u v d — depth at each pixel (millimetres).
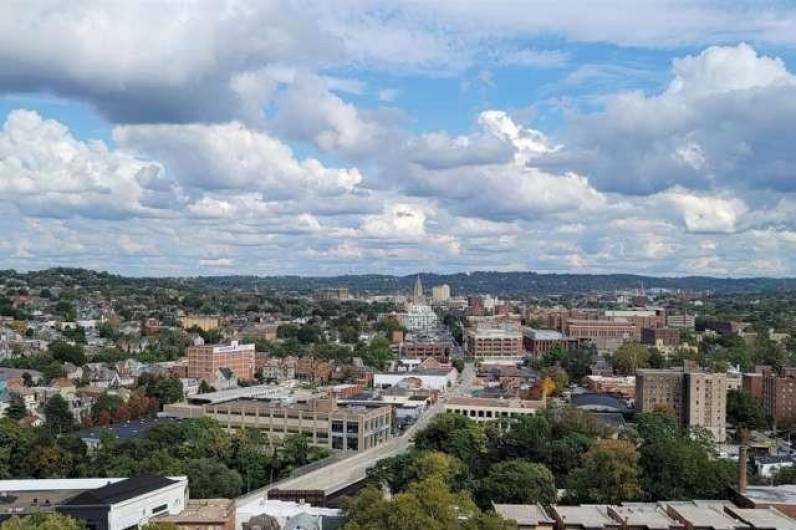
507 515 190875
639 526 183250
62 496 198250
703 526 179000
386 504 173125
